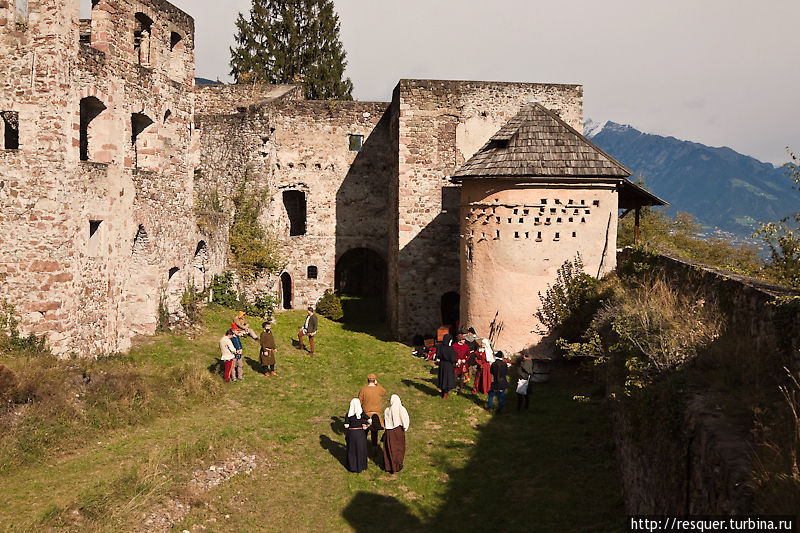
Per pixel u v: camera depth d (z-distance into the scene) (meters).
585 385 14.20
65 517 7.62
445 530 8.59
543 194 16.02
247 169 24.69
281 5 36.44
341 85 37.22
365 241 26.09
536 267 16.09
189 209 19.19
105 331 14.83
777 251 10.12
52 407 10.68
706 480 5.79
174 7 17.77
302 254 25.89
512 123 17.50
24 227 12.87
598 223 16.12
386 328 24.16
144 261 16.77
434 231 21.70
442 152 21.56
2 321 12.85
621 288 13.64
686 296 10.75
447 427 12.52
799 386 6.11
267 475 10.16
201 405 13.04
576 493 9.29
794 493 4.69
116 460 9.76
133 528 7.70
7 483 8.74
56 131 12.95
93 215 14.25
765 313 7.46
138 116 16.55
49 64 12.82
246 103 27.80
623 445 9.22
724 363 7.62
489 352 14.74
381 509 9.22
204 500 8.88
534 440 11.52
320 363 17.61
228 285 22.31
